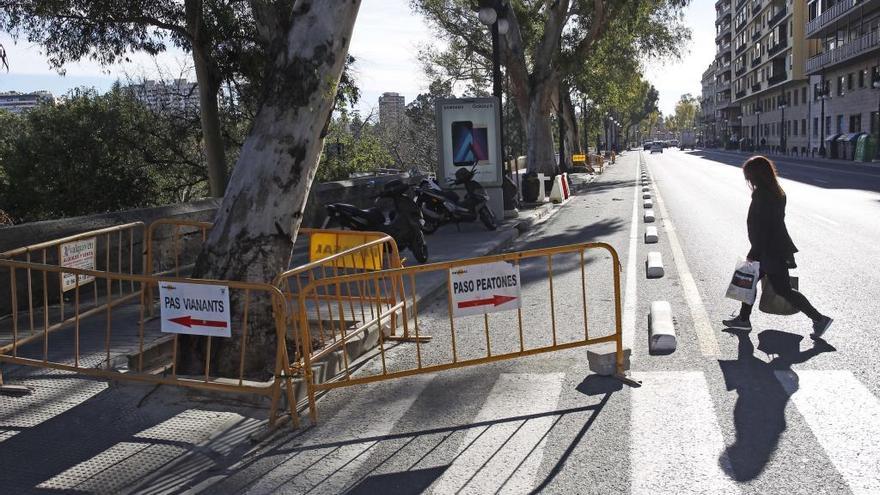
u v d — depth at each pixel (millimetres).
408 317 8078
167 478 4223
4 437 4777
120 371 5668
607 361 5691
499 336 7102
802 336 6551
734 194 24906
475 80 40125
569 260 11484
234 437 4777
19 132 21094
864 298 7938
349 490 3984
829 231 13531
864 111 53344
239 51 18312
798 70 69812
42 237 8242
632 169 52594
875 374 5434
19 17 15188
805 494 3697
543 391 5430
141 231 9906
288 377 4973
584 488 3871
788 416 4719
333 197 17859
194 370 5848
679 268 10359
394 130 55875
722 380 5473
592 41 29625
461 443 4547
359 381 5457
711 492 3764
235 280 5805
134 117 21922
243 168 5855
